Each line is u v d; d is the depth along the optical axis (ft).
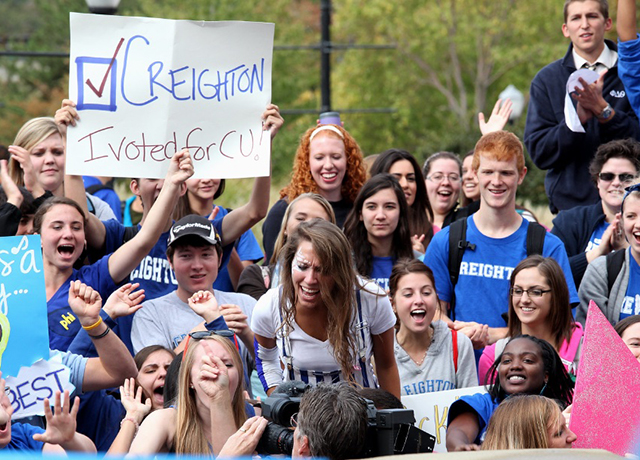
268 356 56.54
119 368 53.36
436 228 84.12
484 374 61.98
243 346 62.28
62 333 59.26
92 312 52.70
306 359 54.13
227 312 56.75
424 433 42.52
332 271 52.01
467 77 427.74
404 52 402.72
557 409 45.73
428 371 61.26
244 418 50.01
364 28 417.08
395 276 61.36
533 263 61.57
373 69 416.05
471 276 66.54
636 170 69.05
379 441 42.06
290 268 53.78
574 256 69.36
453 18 402.93
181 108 62.18
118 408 58.39
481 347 64.13
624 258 65.31
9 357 52.49
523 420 45.39
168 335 61.41
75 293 52.90
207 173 62.44
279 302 54.54
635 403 46.83
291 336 54.19
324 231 52.26
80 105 61.36
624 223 64.23
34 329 53.06
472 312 66.33
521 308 61.36
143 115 61.82
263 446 45.27
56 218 60.13
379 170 78.18
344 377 53.42
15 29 652.07
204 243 61.77
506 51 394.73
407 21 404.57
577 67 77.15
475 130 269.85
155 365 56.80
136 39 61.77
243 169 62.69
